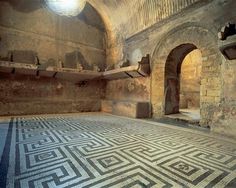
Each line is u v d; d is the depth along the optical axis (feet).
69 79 31.22
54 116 25.81
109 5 30.58
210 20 17.37
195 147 11.68
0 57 24.91
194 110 31.71
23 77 26.86
